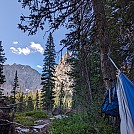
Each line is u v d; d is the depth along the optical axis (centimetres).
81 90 964
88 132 682
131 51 805
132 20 748
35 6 575
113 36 803
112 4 762
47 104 3300
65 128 855
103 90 845
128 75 816
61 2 571
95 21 648
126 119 358
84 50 713
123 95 387
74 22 652
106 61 604
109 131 571
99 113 754
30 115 1906
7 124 755
